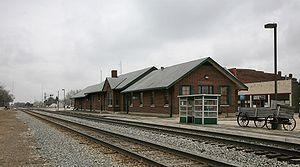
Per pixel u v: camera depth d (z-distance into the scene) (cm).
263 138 1522
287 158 1073
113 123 2847
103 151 1256
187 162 1014
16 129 2364
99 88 6544
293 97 5162
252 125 2423
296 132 1895
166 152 1198
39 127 2509
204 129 2125
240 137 1645
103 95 6241
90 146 1404
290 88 5175
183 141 1571
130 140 1562
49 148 1381
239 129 2117
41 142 1588
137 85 4616
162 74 4350
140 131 2100
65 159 1119
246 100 6022
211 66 3828
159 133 1945
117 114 4875
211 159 960
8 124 2906
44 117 4053
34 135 1917
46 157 1169
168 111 3753
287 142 1362
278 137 1630
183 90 3691
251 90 5884
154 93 4097
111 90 5619
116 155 1163
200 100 2628
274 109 2073
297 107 5141
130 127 2412
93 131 2141
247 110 2303
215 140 1562
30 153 1260
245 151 1236
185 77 3688
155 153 1198
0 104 15712
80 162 1056
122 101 5350
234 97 3916
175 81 3578
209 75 3812
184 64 4122
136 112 4681
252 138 1565
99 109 6506
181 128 2216
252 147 1329
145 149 1298
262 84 5659
